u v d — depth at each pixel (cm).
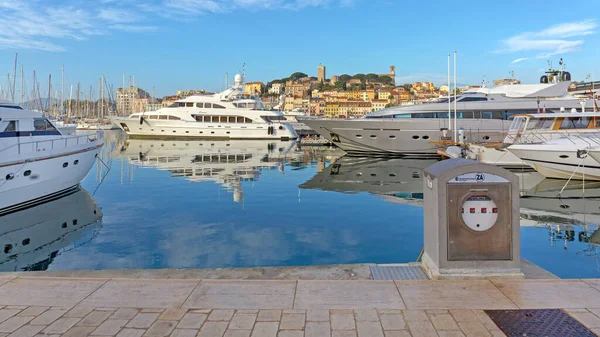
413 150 3753
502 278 546
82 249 1118
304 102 18162
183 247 1119
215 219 1451
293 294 509
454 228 549
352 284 538
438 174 552
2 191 1584
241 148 5200
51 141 1830
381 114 3694
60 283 546
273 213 1547
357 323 432
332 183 2398
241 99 6594
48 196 1825
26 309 470
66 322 438
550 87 3322
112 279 559
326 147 5628
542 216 1504
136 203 1761
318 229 1303
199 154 4325
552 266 906
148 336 408
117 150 4741
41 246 1167
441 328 420
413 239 1181
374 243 1146
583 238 1164
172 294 510
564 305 469
